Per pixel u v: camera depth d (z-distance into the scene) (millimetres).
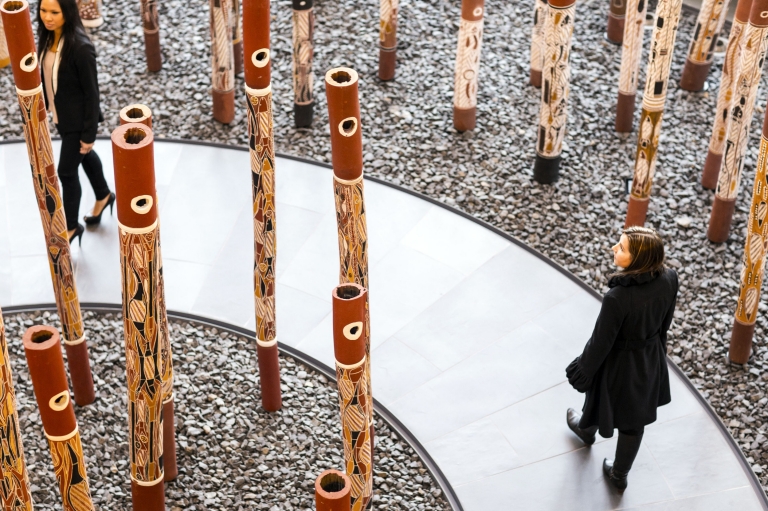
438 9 8523
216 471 4715
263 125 4199
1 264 5898
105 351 5359
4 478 3191
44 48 5348
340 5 8453
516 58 8008
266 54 4059
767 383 5359
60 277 4590
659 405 4531
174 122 7207
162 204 6469
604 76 7820
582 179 6809
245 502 4566
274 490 4637
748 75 5512
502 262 6113
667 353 5535
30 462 4691
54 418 3193
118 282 5844
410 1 8586
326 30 8164
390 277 5977
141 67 7719
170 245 6152
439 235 6305
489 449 4910
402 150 6984
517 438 4973
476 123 7281
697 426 5062
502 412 5117
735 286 5984
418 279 5969
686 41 8266
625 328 4180
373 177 6727
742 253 6230
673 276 4211
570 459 4871
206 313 5652
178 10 8383
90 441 4844
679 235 6359
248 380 5223
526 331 5625
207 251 6129
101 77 7562
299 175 6781
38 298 5684
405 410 5105
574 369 4340
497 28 8359
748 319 5262
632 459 4562
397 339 5543
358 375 3596
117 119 7191
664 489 4730
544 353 5480
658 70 5578
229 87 7051
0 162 6691
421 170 6836
